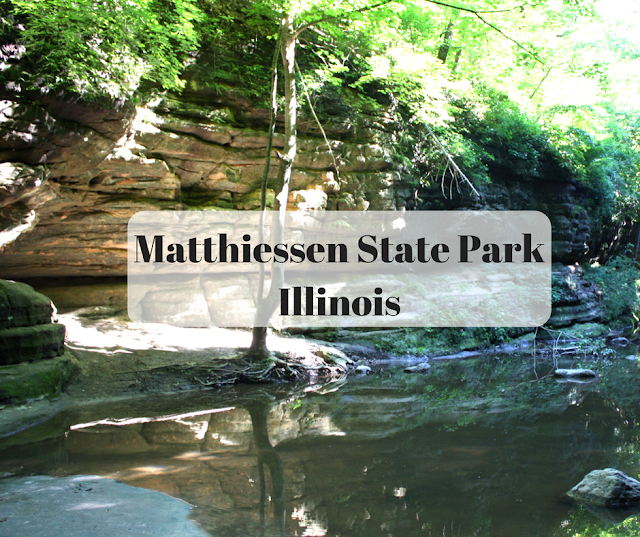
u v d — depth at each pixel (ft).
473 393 33.19
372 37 45.73
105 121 29.84
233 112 40.57
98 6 27.20
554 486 17.04
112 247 38.88
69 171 31.40
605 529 13.73
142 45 30.50
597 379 38.78
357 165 47.57
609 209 78.64
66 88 26.48
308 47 44.11
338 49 46.37
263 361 36.06
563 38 65.51
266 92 40.68
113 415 25.85
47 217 34.78
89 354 32.99
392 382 36.60
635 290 73.87
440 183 56.49
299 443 21.83
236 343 39.70
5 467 18.03
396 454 20.34
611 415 27.30
